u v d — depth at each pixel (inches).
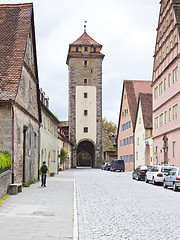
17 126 820.6
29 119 991.0
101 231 361.1
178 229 373.4
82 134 3176.7
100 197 692.7
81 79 3213.6
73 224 389.1
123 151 2819.9
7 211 477.4
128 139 2618.1
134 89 2751.0
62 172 2102.6
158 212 496.1
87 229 371.9
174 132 1413.6
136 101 2672.2
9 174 725.3
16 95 782.5
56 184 1024.9
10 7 1006.4
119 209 525.0
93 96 3211.1
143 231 362.0
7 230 349.7
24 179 932.0
